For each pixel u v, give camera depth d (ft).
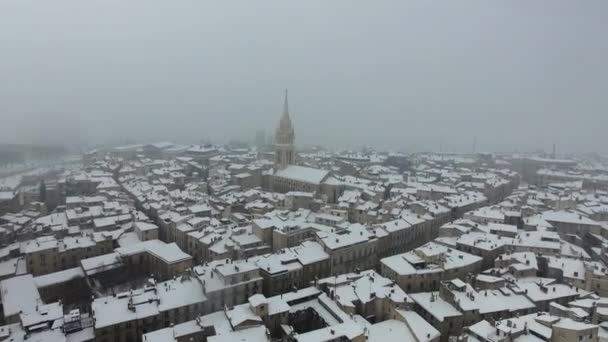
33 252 593.42
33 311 452.76
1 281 526.57
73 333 416.46
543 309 470.39
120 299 458.50
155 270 594.24
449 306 458.50
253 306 421.18
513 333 379.76
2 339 387.55
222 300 475.72
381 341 397.19
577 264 558.97
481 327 399.65
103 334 413.59
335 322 428.15
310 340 371.97
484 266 597.93
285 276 533.14
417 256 572.92
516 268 538.88
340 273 595.88
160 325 442.09
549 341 378.12
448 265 542.98
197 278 501.97
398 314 441.68
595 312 432.25
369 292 476.54
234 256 630.33
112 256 603.67
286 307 439.63
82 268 579.89
